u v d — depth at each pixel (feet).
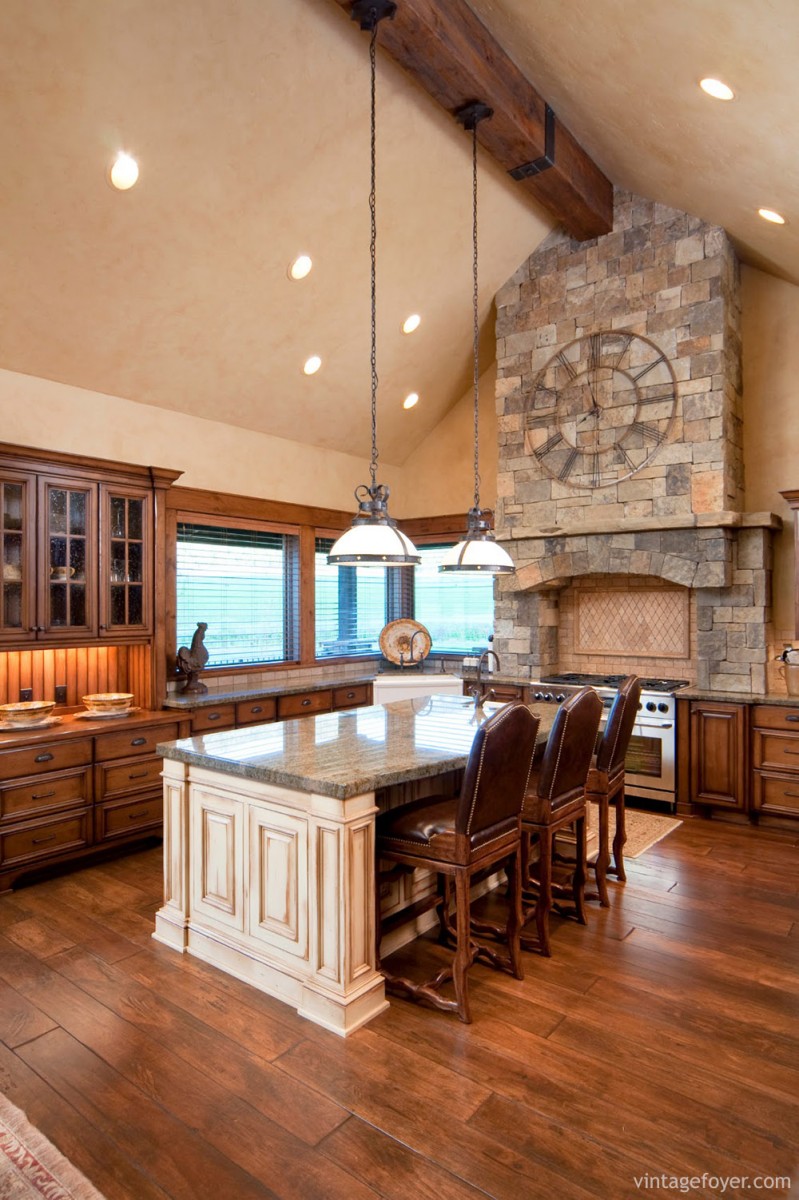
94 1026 7.98
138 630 14.48
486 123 12.68
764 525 15.08
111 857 13.56
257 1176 5.88
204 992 8.71
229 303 14.42
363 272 15.44
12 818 11.86
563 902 11.34
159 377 15.20
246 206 12.75
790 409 16.30
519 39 11.57
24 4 8.84
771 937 10.11
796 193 10.90
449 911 10.51
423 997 8.30
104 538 13.79
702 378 15.79
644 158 13.76
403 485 23.03
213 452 17.20
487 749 7.97
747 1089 6.95
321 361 17.20
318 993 8.05
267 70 10.96
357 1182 5.82
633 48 9.50
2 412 13.25
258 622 18.80
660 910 11.00
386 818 8.99
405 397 20.29
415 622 21.30
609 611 18.80
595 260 17.19
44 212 11.16
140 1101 6.77
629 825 15.11
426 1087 6.95
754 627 15.46
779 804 14.58
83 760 12.91
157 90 10.44
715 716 15.25
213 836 9.43
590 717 10.09
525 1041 7.71
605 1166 5.98
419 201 14.70
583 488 17.34
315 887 8.10
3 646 12.31
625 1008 8.35
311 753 9.36
